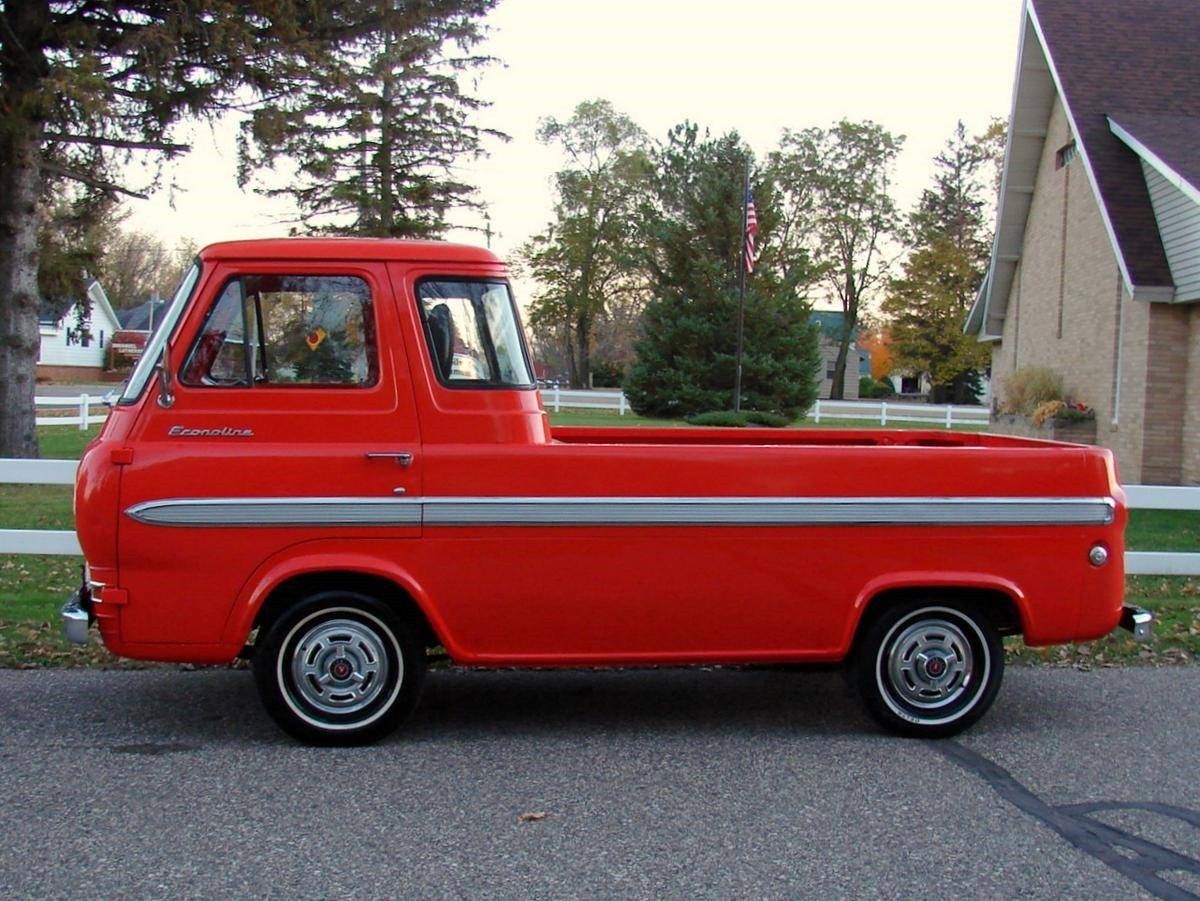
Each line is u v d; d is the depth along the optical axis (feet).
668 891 13.78
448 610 18.93
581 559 19.11
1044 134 73.26
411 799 16.79
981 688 20.31
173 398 18.60
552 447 19.04
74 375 202.49
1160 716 21.83
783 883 14.06
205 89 53.52
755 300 132.57
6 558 35.17
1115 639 27.58
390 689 19.19
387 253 19.17
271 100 56.49
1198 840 15.71
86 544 18.40
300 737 19.12
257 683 19.07
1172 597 31.71
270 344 18.94
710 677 24.56
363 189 121.49
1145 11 71.61
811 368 134.41
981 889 13.99
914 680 20.25
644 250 146.10
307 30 57.72
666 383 133.59
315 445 18.72
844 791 17.44
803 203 209.97
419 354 19.07
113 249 245.86
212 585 18.45
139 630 18.42
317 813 16.17
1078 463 20.12
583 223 216.33
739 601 19.44
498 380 19.33
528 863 14.53
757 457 19.42
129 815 15.99
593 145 215.10
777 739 20.13
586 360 226.99
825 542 19.57
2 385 56.24
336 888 13.73
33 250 56.75
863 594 19.66
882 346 255.09
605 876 14.17
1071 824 16.22
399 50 84.48
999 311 81.41
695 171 139.85
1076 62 67.67
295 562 18.58
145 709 21.30
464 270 19.36
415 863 14.48
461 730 20.39
